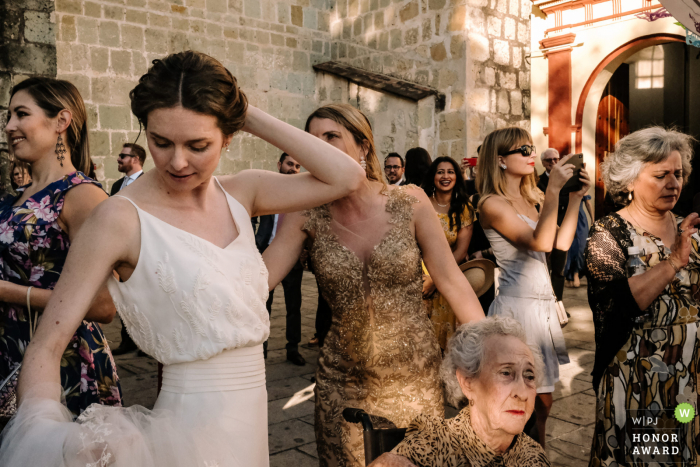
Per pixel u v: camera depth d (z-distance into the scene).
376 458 1.49
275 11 10.72
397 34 10.63
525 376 1.42
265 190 1.51
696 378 2.05
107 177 8.90
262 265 1.41
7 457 1.00
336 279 1.84
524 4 10.53
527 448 1.50
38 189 1.87
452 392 1.53
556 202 2.52
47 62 5.21
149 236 1.23
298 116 11.18
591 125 9.10
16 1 5.02
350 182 1.48
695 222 1.88
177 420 1.21
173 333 1.25
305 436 3.37
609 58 8.73
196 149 1.17
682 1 2.23
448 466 1.45
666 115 12.27
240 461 1.27
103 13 8.76
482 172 2.93
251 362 1.36
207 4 9.83
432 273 1.98
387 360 1.81
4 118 4.95
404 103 10.24
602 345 2.12
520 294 2.72
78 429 1.03
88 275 1.17
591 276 2.13
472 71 9.81
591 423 3.54
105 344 1.89
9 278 1.79
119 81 8.96
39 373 1.09
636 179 2.10
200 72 1.14
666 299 2.04
